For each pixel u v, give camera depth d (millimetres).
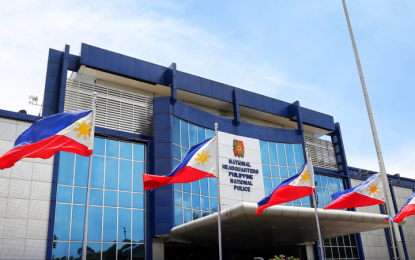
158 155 29547
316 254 38031
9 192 23844
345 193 21125
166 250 36062
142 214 28391
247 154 36094
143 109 31250
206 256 33062
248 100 38594
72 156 26922
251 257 39094
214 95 36156
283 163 38281
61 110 26969
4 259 22406
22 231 23406
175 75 32438
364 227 26703
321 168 42594
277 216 21828
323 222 24094
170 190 28641
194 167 17250
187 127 32656
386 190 18469
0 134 24953
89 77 31141
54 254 24109
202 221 23859
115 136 28875
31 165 25047
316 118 44062
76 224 25516
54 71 28484
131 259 26812
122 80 32156
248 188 34750
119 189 28031
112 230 26719
